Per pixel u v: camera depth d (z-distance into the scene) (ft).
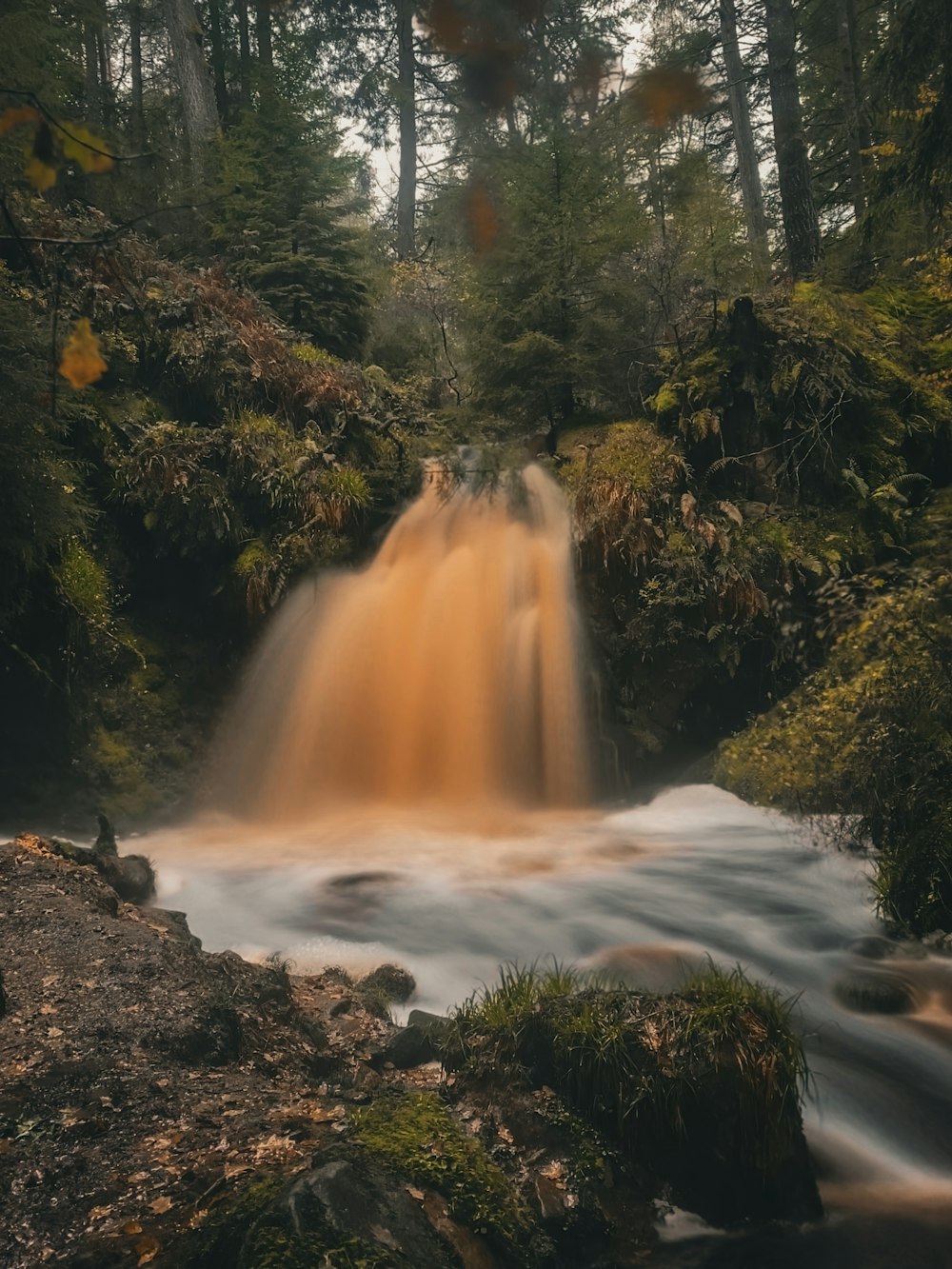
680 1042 12.17
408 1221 9.12
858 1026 16.56
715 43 56.08
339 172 52.49
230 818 33.73
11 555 29.09
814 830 27.07
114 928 16.84
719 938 20.66
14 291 31.68
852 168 53.36
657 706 35.70
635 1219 11.20
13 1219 9.53
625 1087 12.00
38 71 34.63
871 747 24.59
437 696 35.60
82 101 57.82
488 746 35.29
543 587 36.24
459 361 53.93
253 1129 11.12
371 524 38.09
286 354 41.39
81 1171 10.30
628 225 44.16
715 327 40.75
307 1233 8.45
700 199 48.32
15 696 30.91
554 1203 10.78
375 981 17.65
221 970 16.03
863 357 41.83
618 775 35.09
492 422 44.96
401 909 22.70
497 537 38.09
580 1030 12.50
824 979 18.57
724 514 37.01
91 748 32.30
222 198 49.80
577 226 43.50
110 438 35.24
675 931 21.04
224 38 67.36
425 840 29.96
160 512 35.04
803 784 28.81
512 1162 11.39
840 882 24.06
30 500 28.32
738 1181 11.53
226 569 36.14
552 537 37.32
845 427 39.93
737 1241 11.09
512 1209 10.24
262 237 50.11
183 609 36.40
